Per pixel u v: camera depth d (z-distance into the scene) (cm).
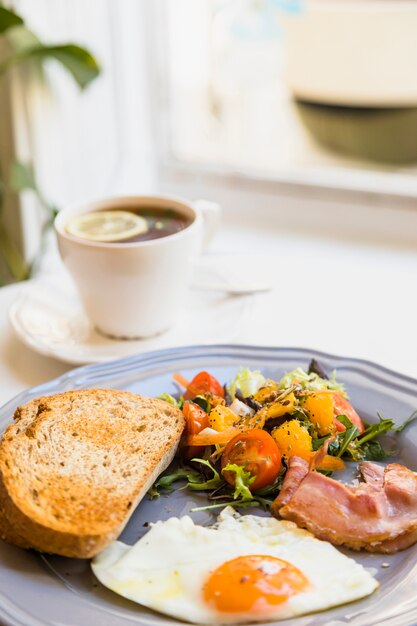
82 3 92
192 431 54
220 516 49
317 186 97
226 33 97
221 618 44
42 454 50
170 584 45
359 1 87
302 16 91
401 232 95
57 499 48
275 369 60
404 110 92
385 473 51
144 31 98
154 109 102
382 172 96
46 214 95
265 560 45
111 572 46
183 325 66
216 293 70
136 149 103
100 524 46
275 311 71
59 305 69
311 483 49
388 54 89
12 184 86
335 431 54
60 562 47
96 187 99
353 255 92
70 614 44
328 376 59
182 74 101
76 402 54
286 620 44
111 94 98
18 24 83
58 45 85
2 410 55
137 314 64
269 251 94
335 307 72
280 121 99
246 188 101
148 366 60
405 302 72
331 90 93
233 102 100
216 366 60
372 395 57
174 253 62
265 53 96
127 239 63
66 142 95
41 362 64
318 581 45
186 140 104
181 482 52
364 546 48
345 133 95
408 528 48
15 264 95
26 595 45
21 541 47
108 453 51
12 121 90
